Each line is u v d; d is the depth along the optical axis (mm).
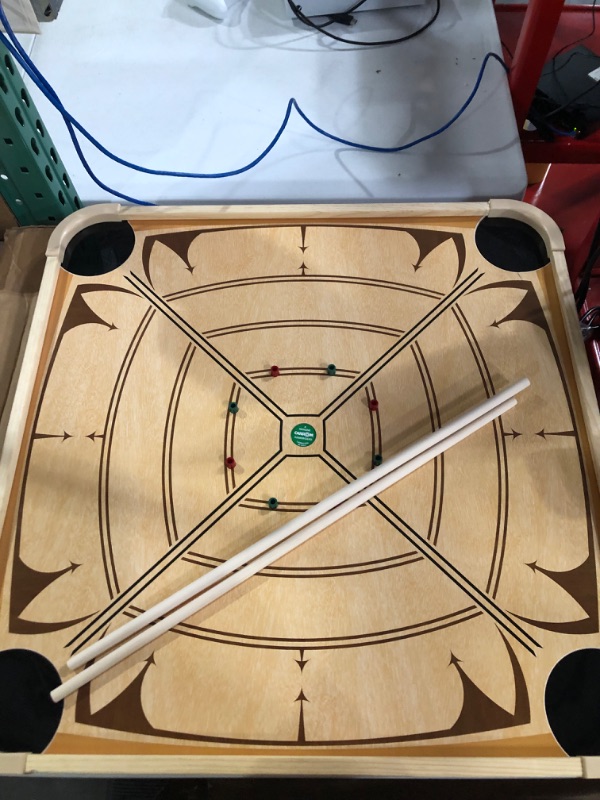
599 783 1026
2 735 650
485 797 1026
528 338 869
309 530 730
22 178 961
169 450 793
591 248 1149
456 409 823
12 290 995
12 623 701
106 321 883
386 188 1130
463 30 1296
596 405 812
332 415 816
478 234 954
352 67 1263
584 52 1480
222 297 899
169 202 1136
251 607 703
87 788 1049
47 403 824
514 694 662
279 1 1346
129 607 707
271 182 1137
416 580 716
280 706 655
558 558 729
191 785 1048
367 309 889
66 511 758
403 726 647
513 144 1166
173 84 1246
